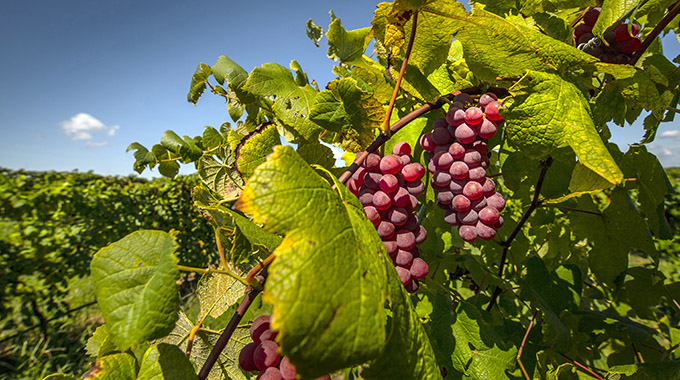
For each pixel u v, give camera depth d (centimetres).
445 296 38
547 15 35
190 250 178
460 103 30
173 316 17
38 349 107
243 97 41
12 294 108
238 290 30
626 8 30
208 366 21
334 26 36
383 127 28
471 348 35
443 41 30
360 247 17
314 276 14
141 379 20
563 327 41
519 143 27
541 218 55
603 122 37
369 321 14
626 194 48
